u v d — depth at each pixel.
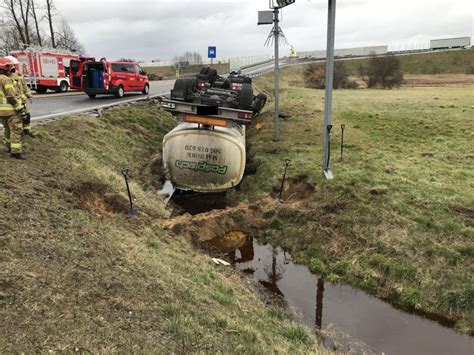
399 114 18.38
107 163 10.05
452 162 11.12
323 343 5.28
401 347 5.28
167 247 6.52
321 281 6.86
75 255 4.70
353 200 8.46
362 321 5.82
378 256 6.91
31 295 3.69
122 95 20.23
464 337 5.50
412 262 6.68
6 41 44.84
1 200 5.57
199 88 13.00
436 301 6.07
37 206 5.79
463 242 6.86
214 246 7.84
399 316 5.95
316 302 6.27
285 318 5.69
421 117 17.48
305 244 7.76
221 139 8.90
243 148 9.05
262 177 10.57
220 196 9.98
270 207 8.97
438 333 5.58
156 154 12.72
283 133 14.85
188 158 9.12
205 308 4.55
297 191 9.60
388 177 9.63
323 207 8.41
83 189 7.36
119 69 20.02
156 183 10.43
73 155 9.01
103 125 12.68
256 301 5.92
